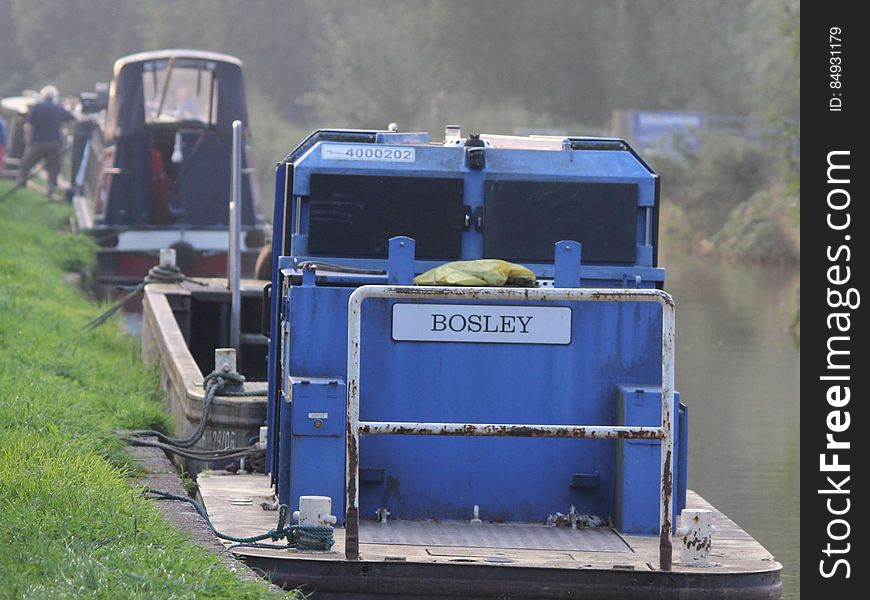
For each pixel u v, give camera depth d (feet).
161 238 241.35
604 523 77.05
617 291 65.21
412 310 75.61
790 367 191.72
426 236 81.71
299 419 73.87
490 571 66.59
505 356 76.07
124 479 79.56
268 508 78.28
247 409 96.63
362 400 75.41
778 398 166.40
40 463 75.51
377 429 64.90
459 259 81.87
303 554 67.51
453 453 76.74
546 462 77.20
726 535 76.59
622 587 66.69
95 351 142.61
